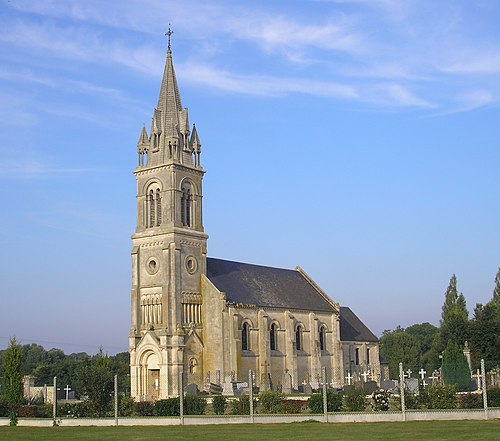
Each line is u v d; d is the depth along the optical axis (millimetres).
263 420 60188
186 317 104250
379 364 145625
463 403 62562
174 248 103562
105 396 70812
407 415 56438
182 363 100812
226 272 116688
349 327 142750
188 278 105438
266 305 114312
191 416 62000
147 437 50438
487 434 44219
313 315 124750
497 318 128250
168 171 106000
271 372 112875
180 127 109188
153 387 101562
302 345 122500
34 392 119062
